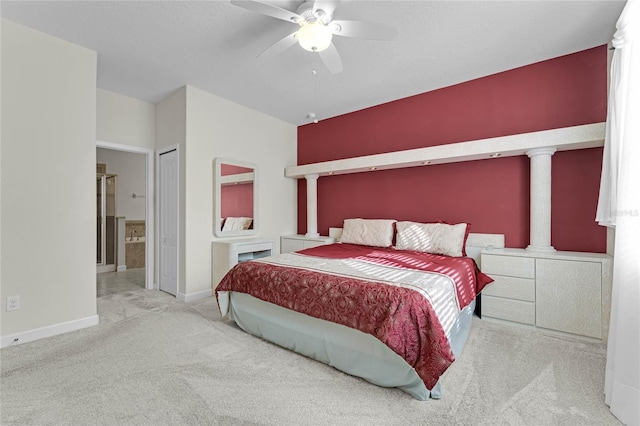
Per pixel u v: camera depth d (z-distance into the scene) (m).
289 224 5.26
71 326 2.73
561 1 2.21
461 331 2.49
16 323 2.45
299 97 4.11
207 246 3.96
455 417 1.59
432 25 2.51
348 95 4.03
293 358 2.26
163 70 3.32
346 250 3.61
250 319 2.69
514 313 2.89
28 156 2.52
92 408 1.64
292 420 1.57
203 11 2.35
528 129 3.22
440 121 3.80
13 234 2.45
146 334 2.67
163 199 4.16
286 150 5.19
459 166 3.71
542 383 1.90
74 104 2.78
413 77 3.49
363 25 2.04
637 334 1.53
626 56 1.82
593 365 2.13
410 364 1.70
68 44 2.75
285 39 2.24
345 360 2.04
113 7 2.30
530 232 3.08
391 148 4.24
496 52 2.95
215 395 1.78
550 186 2.96
